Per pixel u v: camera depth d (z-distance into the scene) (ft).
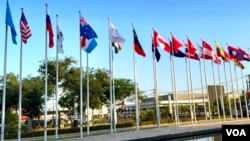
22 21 99.50
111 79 128.16
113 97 131.85
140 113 225.76
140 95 213.05
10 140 129.70
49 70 171.63
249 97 258.37
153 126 170.50
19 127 97.40
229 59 189.16
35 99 165.17
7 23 95.45
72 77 175.01
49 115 239.30
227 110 282.97
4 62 95.50
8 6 95.71
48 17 107.65
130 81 201.05
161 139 91.97
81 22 115.65
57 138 114.11
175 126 149.38
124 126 179.42
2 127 92.73
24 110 167.94
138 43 133.90
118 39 122.11
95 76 187.01
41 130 164.76
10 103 162.81
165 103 294.87
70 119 205.57
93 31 114.73
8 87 161.79
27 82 167.02
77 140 104.06
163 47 141.69
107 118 242.17
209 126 132.05
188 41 163.84
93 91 178.60
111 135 115.44
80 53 118.42
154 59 143.13
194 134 99.91
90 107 185.06
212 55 175.01
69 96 175.73
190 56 168.96
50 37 107.65
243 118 214.90
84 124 181.78
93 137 110.83
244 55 186.09
